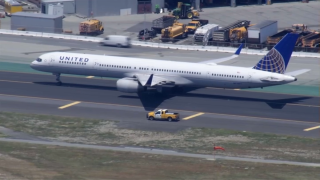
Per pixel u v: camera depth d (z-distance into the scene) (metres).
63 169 190.25
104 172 187.38
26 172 184.00
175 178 181.38
